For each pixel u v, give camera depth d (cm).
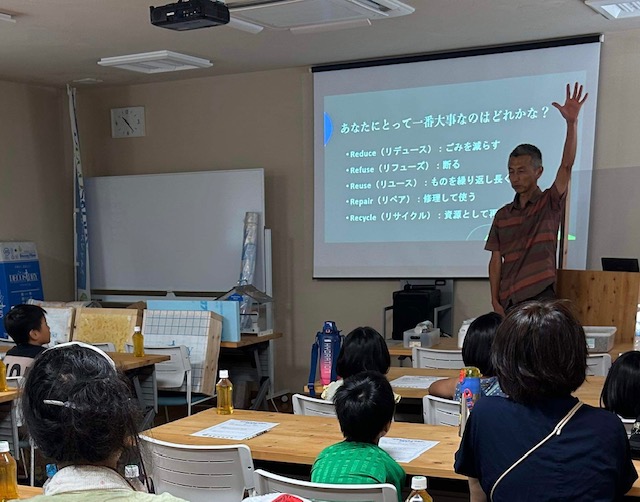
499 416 161
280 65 633
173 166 703
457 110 582
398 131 604
